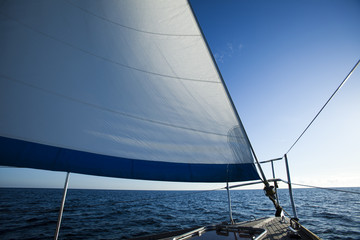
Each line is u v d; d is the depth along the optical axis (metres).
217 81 3.02
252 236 2.10
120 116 2.72
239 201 33.75
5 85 2.22
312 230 11.09
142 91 2.92
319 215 16.53
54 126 2.37
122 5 3.25
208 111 2.95
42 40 2.55
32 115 2.29
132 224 12.24
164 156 2.78
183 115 2.94
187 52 3.18
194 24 3.25
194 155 2.85
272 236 2.36
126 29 3.17
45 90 2.41
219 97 2.96
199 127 2.92
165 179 2.71
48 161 2.26
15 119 2.20
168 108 2.93
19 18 2.46
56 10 2.74
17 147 2.14
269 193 2.75
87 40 2.85
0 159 2.03
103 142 2.58
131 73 2.95
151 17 3.35
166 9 3.38
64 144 2.38
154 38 3.25
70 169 2.33
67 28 2.75
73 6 2.87
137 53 3.08
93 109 2.61
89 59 2.78
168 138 2.84
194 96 3.00
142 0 3.39
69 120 2.46
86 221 13.45
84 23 2.91
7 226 11.79
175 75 3.08
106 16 3.09
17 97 2.26
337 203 28.20
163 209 21.06
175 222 12.88
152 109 2.88
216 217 15.03
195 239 2.06
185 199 40.34
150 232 10.11
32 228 11.23
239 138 2.84
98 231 10.36
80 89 2.59
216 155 2.86
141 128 2.78
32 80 2.36
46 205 21.70
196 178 2.77
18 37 2.41
